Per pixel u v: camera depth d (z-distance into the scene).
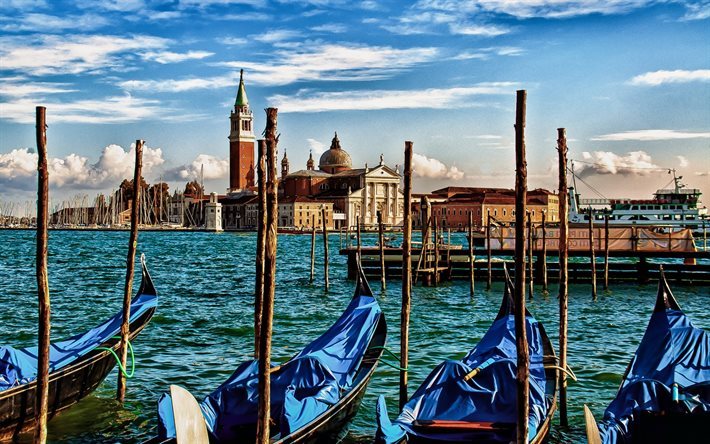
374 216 197.00
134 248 19.16
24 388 15.60
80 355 18.17
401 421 13.59
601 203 97.00
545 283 42.88
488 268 44.56
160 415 13.16
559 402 18.05
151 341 27.28
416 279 47.53
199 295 45.19
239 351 25.59
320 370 15.84
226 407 14.27
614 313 36.09
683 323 18.08
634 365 17.14
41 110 13.77
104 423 17.42
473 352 17.97
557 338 28.84
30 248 104.31
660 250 45.81
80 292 46.75
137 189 19.39
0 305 38.72
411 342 27.70
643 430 13.05
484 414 14.20
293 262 77.75
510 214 181.25
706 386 15.30
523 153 12.92
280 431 13.53
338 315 35.59
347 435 16.47
